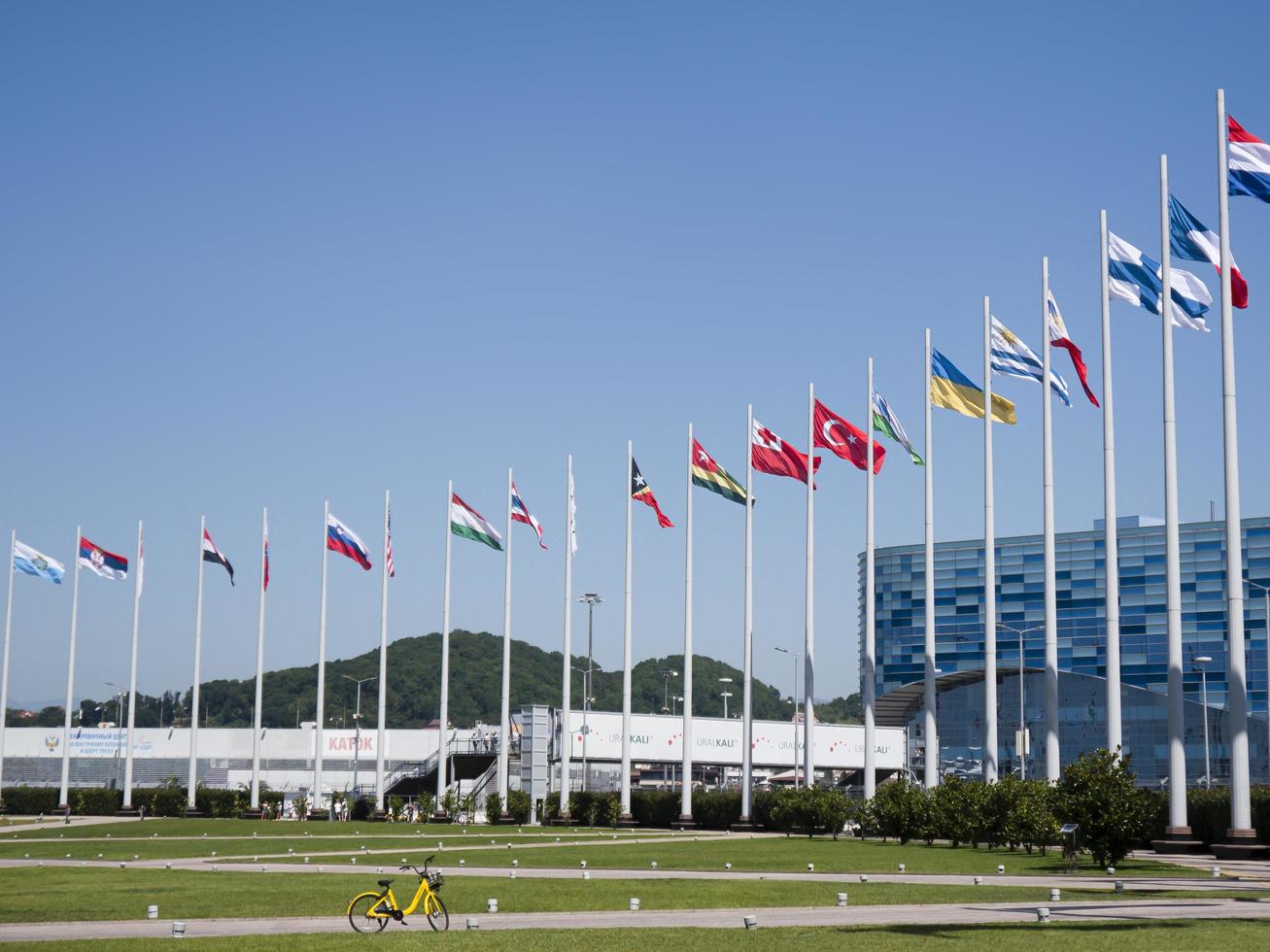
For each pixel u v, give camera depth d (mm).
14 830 92062
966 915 33156
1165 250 54375
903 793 69188
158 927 31453
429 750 162000
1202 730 144500
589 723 128750
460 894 39562
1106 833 48125
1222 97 51375
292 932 30281
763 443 81062
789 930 29578
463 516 97312
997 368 66062
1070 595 156375
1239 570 50000
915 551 170750
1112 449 57906
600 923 31984
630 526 90500
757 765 140000
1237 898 37219
